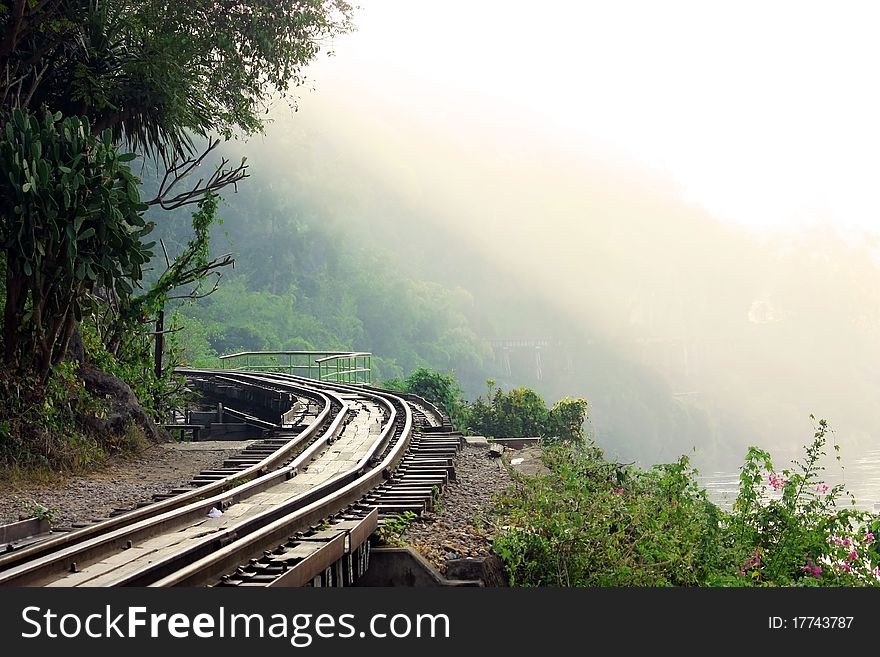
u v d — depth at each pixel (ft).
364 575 22.63
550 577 23.11
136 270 42.45
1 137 39.29
